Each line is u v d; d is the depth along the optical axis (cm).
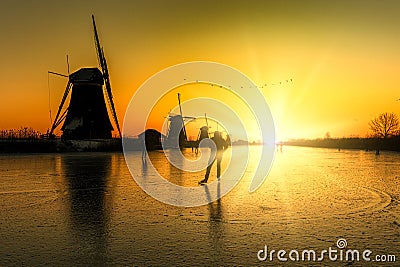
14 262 528
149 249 588
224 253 568
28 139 5056
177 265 516
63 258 545
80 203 1018
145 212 889
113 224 760
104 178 1709
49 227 733
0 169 2203
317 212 881
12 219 808
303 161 3169
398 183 1494
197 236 664
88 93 4919
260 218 813
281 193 1216
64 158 3475
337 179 1662
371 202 1023
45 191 1262
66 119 4950
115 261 532
